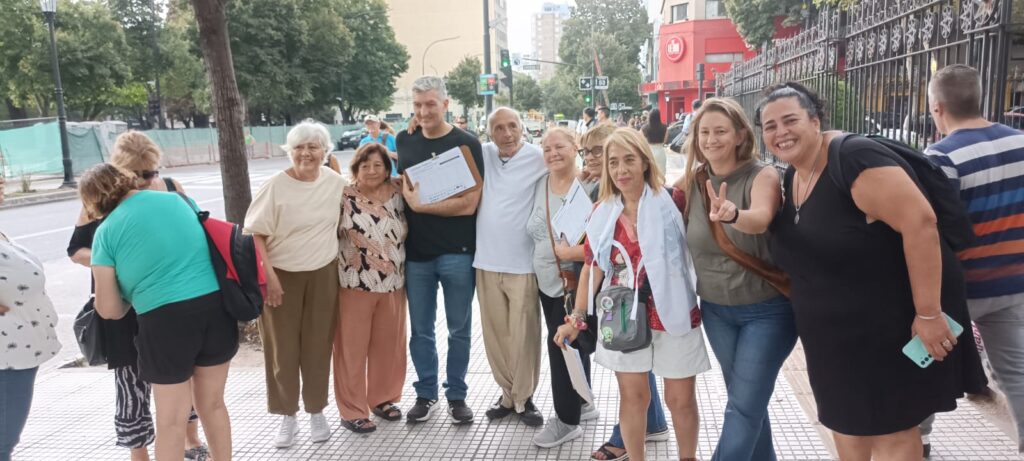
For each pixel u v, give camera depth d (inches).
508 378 168.4
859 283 95.8
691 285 123.8
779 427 155.5
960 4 178.1
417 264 168.9
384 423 171.6
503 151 162.1
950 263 98.1
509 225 159.5
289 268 155.9
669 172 661.3
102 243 120.1
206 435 133.0
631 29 3211.1
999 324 124.8
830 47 283.6
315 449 158.9
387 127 535.2
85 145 967.6
